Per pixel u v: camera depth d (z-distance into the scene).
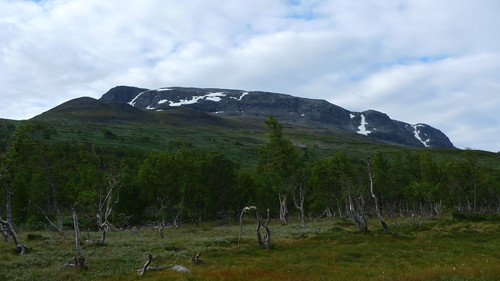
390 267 22.91
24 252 31.89
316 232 46.53
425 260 25.05
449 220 54.00
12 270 24.67
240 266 24.59
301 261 26.55
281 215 74.94
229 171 83.38
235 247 35.47
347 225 58.69
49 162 53.91
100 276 22.58
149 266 24.95
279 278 20.20
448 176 84.56
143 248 34.81
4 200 61.62
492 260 23.75
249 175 90.94
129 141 199.88
